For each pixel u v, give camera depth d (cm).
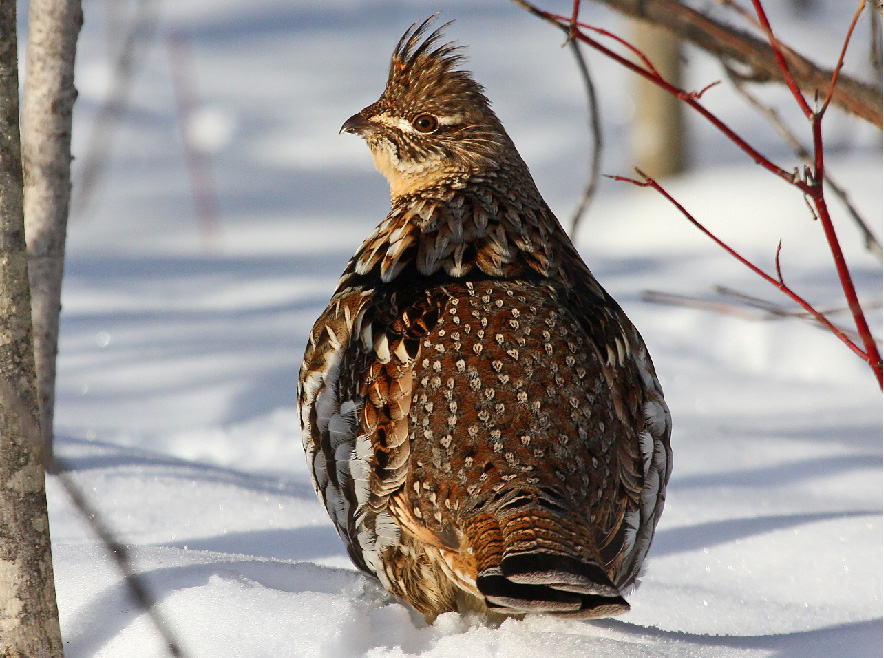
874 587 641
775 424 1086
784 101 3262
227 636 484
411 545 525
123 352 1340
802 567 674
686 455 975
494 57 4097
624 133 3133
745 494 860
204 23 4538
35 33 704
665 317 1460
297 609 505
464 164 645
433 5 4903
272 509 741
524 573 439
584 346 533
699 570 679
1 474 457
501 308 537
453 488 493
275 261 1939
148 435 1053
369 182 2803
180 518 714
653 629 523
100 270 1862
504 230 608
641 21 627
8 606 462
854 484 893
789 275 1670
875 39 595
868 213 1989
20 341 456
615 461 525
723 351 1370
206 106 3347
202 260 1961
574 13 521
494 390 506
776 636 514
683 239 2083
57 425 1075
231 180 2753
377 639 499
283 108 3441
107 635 491
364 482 527
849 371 1292
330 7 4831
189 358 1305
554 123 3269
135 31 1391
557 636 487
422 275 579
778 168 524
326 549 675
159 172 2733
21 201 453
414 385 517
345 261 1931
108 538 439
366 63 4019
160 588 526
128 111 3162
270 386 1184
